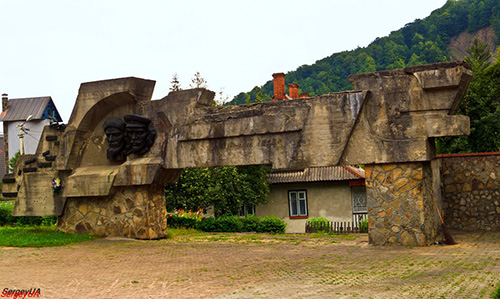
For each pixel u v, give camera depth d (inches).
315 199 1224.2
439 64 496.7
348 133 531.5
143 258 477.7
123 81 627.8
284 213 1248.8
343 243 564.7
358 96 528.4
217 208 1041.5
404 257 443.5
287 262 439.5
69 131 659.4
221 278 369.7
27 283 361.1
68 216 673.6
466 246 499.5
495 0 3786.9
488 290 296.8
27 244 561.3
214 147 589.9
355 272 378.3
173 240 625.6
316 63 3373.5
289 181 1219.9
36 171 687.7
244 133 570.3
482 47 1422.2
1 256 493.4
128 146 638.5
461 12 3966.5
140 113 639.1
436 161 610.2
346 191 1200.2
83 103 652.1
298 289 322.7
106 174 634.2
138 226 625.6
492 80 989.2
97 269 418.6
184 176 973.8
